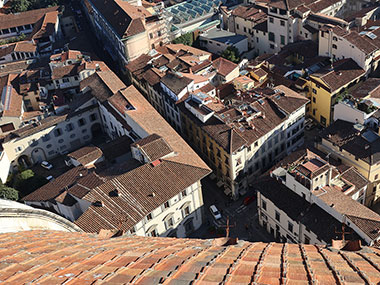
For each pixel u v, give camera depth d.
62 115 116.38
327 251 32.59
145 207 75.38
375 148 79.94
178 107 104.50
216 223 89.06
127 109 104.00
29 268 27.62
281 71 119.56
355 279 24.27
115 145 100.69
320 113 110.00
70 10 199.75
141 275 25.08
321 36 117.12
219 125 92.81
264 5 154.00
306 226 70.75
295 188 75.12
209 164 100.62
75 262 28.81
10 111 124.81
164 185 78.94
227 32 154.88
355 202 69.81
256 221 88.00
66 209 81.38
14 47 164.50
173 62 126.38
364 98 89.69
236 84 114.12
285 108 95.38
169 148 85.25
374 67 111.06
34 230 44.31
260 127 92.12
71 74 132.50
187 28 163.88
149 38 147.25
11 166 111.81
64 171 111.88
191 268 26.25
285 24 132.75
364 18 127.62
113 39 153.38
